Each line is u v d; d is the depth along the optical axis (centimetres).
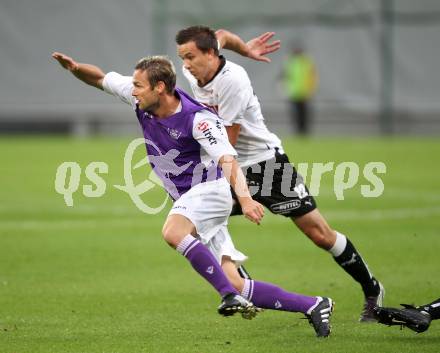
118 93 2412
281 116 9738
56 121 9881
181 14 9600
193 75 2444
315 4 9600
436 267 3275
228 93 2433
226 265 2269
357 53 9619
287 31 9650
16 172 6488
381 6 9538
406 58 9562
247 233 4178
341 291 2912
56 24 9719
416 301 2727
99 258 3531
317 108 9744
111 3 9644
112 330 2392
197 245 2152
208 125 2164
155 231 4209
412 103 9606
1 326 2444
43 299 2803
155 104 2186
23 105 9850
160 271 3278
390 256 3497
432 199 5106
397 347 2164
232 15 9638
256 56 2781
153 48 9625
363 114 9706
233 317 2550
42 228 4269
